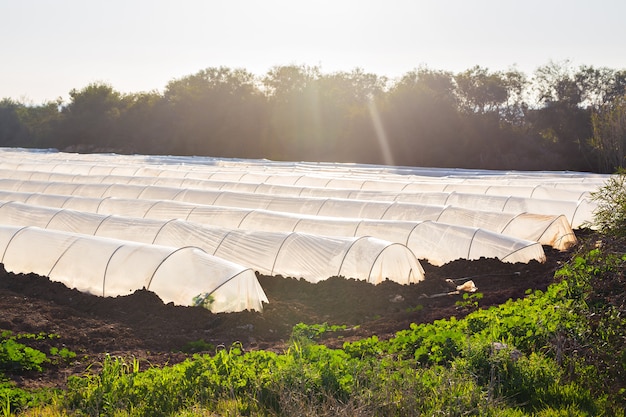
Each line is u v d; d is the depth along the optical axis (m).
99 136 79.94
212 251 17.30
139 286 14.30
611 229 10.32
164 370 8.84
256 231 17.62
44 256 15.84
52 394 8.47
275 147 72.62
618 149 52.12
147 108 79.81
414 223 19.50
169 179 33.56
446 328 10.88
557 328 9.41
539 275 16.62
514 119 65.81
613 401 8.02
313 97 72.00
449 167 61.66
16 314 12.47
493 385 7.97
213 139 74.44
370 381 8.10
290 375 8.13
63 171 44.75
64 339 11.09
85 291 14.73
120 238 18.61
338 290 15.09
